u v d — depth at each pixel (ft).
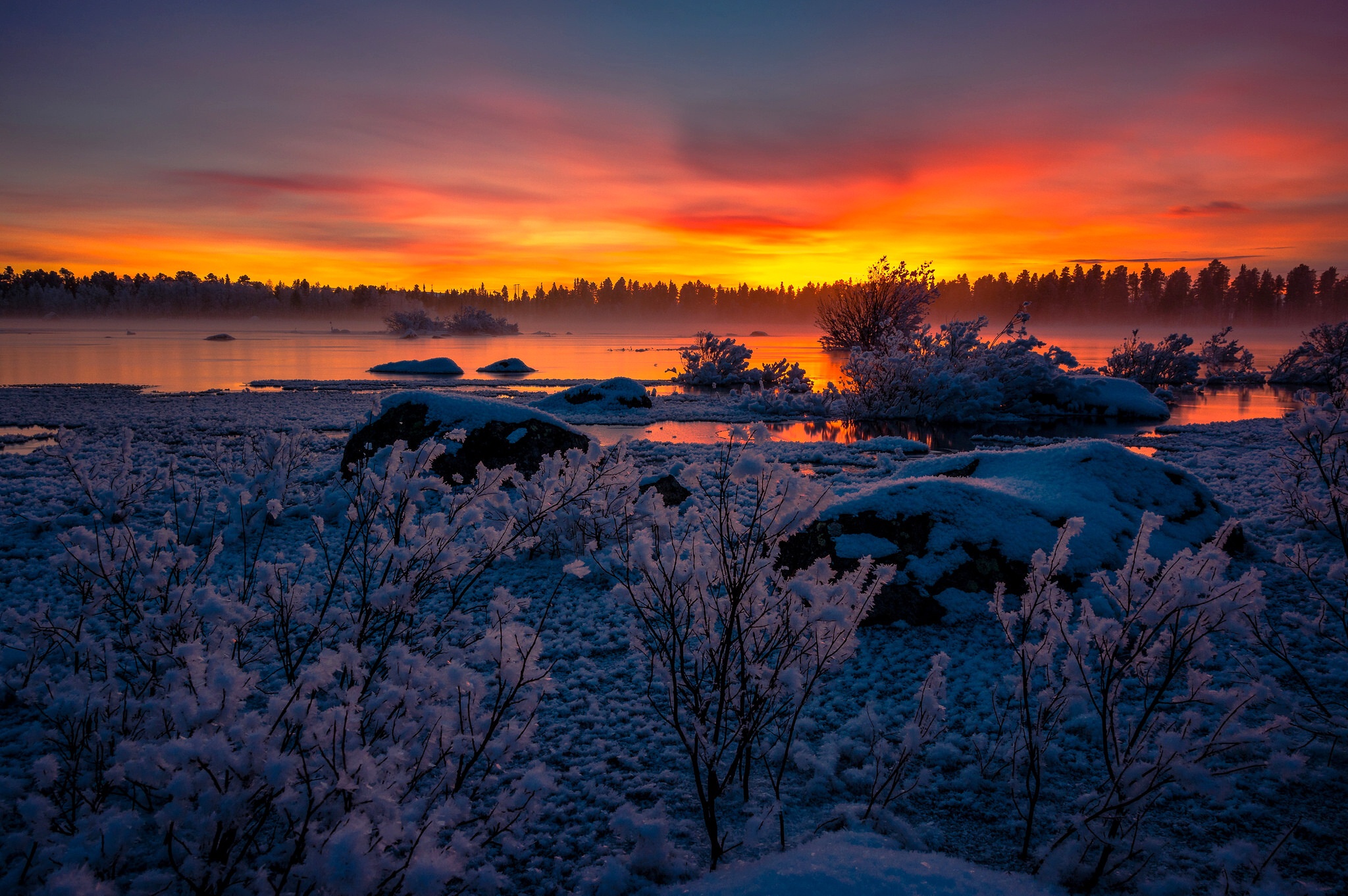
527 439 29.78
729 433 9.26
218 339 242.58
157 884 5.76
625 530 17.17
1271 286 652.89
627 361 143.84
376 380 93.66
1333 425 13.44
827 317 165.68
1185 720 7.40
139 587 10.11
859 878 6.72
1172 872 7.56
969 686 12.17
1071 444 21.67
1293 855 7.90
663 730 11.00
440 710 7.54
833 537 16.48
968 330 67.62
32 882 6.57
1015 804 8.70
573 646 14.03
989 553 15.78
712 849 7.85
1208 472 32.91
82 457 34.53
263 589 10.32
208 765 5.56
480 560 12.20
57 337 252.42
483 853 7.27
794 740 10.44
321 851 5.49
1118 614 14.65
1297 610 15.29
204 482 29.04
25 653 11.04
